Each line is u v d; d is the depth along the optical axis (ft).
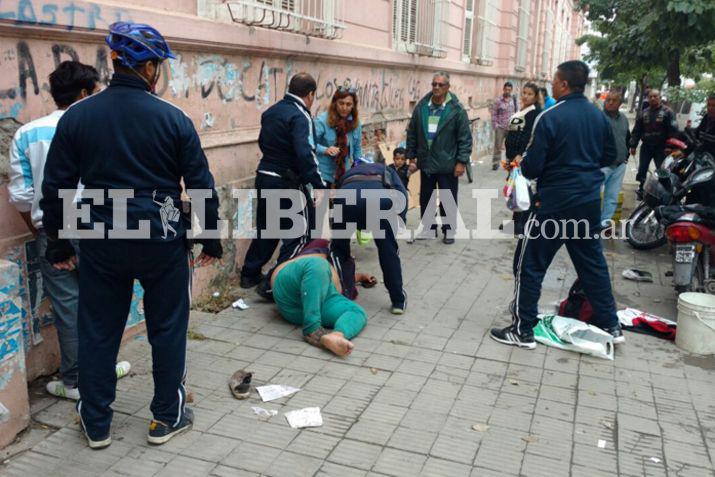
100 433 9.47
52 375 11.74
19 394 9.73
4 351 9.37
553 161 12.75
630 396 11.60
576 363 12.94
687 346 13.60
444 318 15.31
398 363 12.75
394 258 15.15
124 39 8.43
